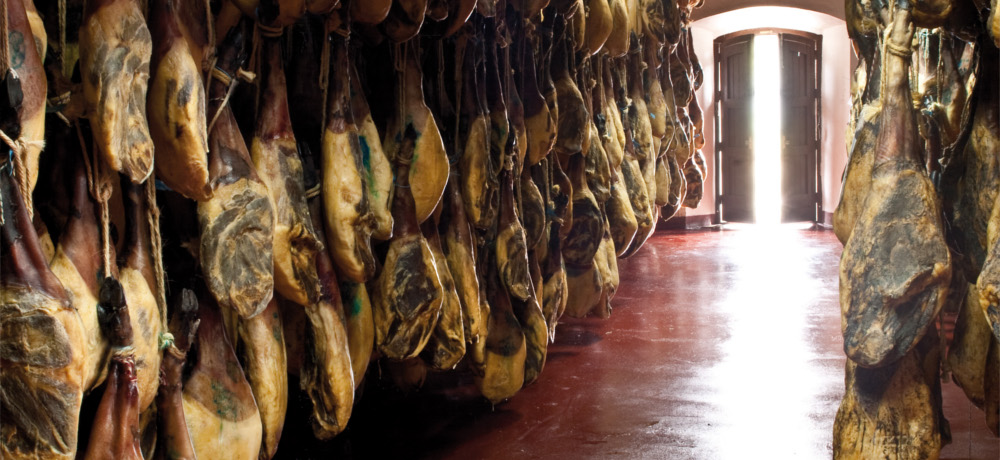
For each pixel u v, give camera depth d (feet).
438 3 11.00
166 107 6.71
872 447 9.52
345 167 9.23
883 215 8.87
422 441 13.78
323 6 8.67
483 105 12.64
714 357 18.98
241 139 7.92
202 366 7.61
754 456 13.12
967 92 11.09
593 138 17.44
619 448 13.50
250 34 8.66
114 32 6.13
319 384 9.32
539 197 14.97
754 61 45.85
